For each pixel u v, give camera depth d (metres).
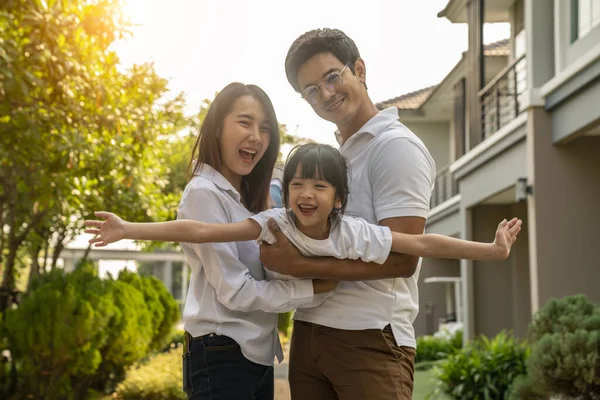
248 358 2.96
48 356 8.73
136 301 10.98
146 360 12.78
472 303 13.41
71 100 7.73
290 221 2.83
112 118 8.53
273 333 3.09
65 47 7.71
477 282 13.50
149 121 9.52
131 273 12.74
